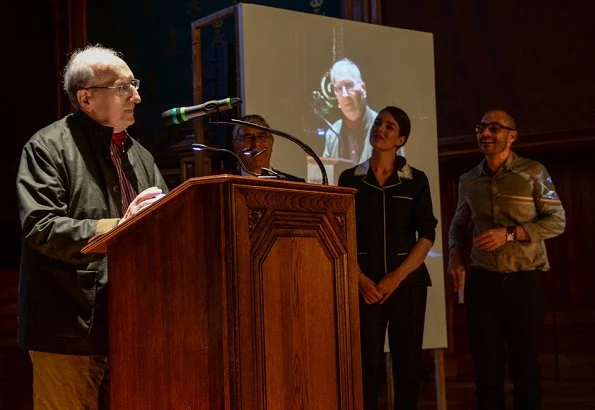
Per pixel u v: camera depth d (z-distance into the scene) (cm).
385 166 381
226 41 616
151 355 197
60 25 635
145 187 259
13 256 634
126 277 203
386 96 410
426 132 421
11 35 625
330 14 581
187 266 192
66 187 234
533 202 410
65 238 216
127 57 654
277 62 374
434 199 420
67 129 241
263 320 193
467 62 587
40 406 234
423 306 376
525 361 400
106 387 244
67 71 247
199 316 189
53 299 230
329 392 211
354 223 223
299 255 204
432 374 643
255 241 192
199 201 190
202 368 188
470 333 413
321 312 210
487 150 415
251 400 188
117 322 204
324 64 390
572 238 640
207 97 502
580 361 631
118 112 243
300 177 377
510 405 534
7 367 507
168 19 639
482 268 408
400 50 416
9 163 628
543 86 568
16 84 627
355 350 219
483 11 583
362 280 365
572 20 559
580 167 634
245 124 232
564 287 641
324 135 386
